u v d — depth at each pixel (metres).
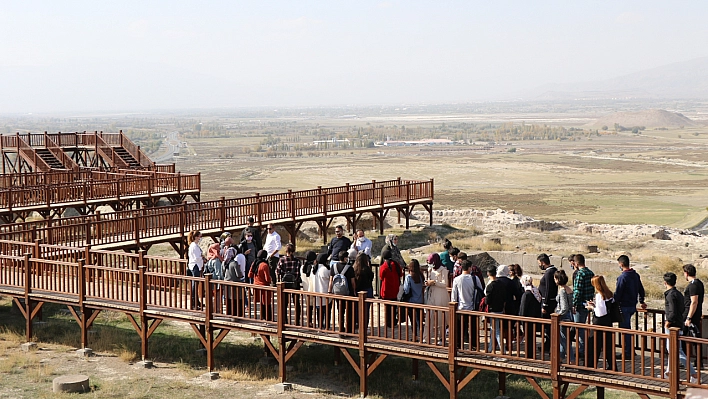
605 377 12.23
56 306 21.58
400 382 15.59
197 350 17.41
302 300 15.40
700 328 12.98
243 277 16.69
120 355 17.22
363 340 14.32
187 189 36.94
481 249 32.72
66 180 38.34
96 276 18.59
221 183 119.06
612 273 27.97
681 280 26.97
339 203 33.12
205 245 26.58
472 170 141.88
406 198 36.94
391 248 16.86
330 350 17.62
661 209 80.12
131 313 16.83
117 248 23.72
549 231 40.41
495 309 13.51
